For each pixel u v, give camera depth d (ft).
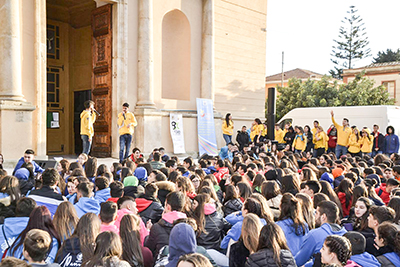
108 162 45.03
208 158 34.63
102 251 9.64
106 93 49.49
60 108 60.44
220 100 63.41
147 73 49.47
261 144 48.32
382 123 59.11
